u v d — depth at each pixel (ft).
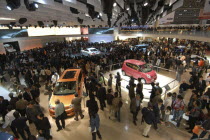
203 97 23.04
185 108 25.54
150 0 15.90
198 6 79.46
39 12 24.29
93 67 40.27
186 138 18.80
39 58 50.78
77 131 20.45
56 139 19.07
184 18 86.33
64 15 31.09
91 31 110.42
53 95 25.61
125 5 21.11
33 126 21.95
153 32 89.92
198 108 18.29
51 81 33.53
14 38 75.15
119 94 29.32
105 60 47.39
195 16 82.64
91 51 77.87
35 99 24.85
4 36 70.13
